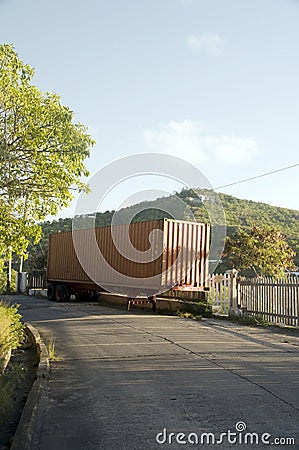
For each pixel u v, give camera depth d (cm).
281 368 855
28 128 1188
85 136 1280
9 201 1215
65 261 2598
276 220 5566
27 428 521
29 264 4319
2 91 1212
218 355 981
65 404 642
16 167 1210
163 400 650
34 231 1207
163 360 929
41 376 784
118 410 610
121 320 1661
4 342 885
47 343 1144
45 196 1243
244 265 2744
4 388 618
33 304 2442
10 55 1243
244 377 781
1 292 3609
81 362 916
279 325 1516
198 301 1900
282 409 605
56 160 1235
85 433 530
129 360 931
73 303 2500
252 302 1684
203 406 620
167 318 1736
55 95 1277
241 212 5628
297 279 1495
